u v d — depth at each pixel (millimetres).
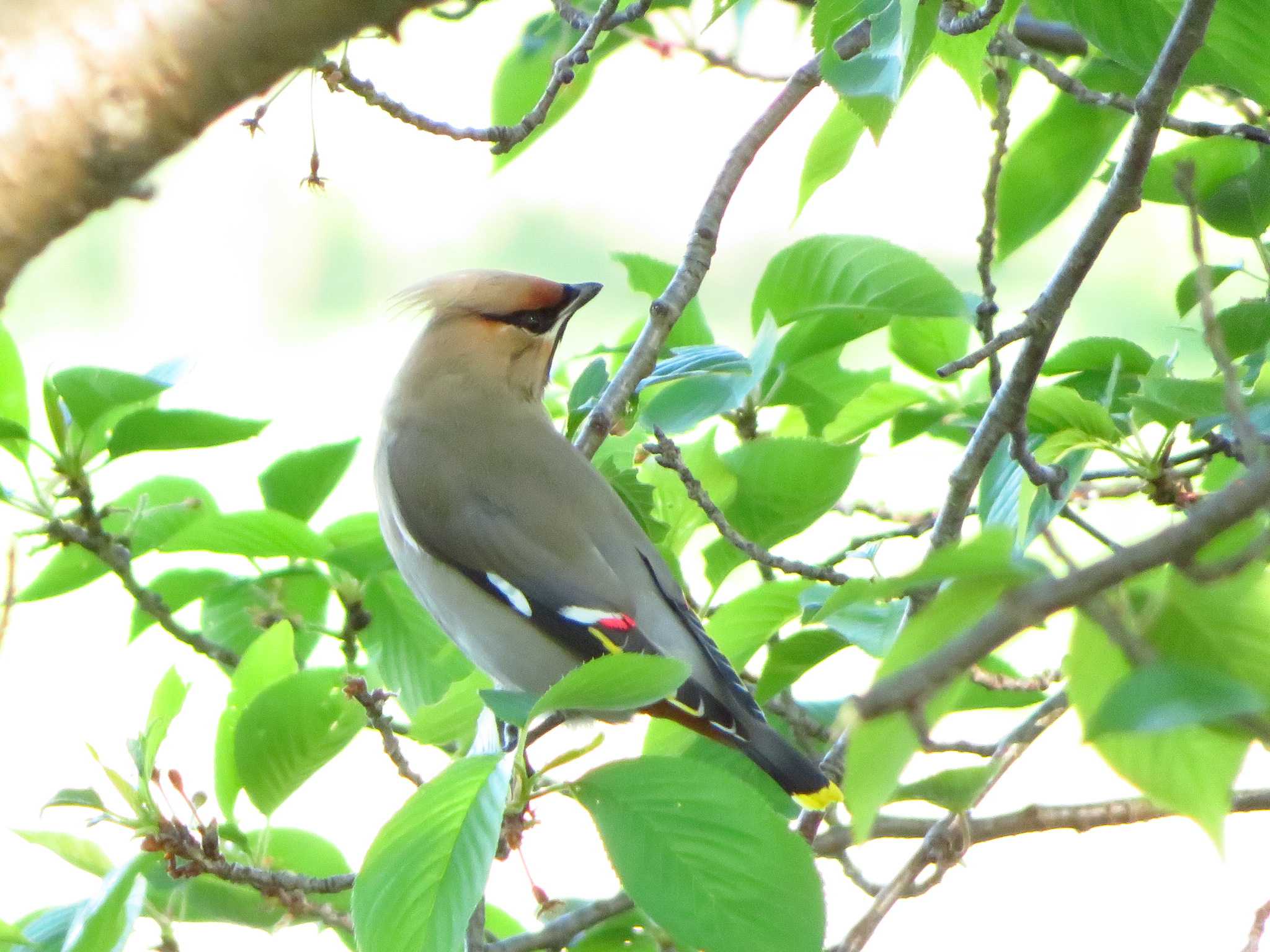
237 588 7727
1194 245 3752
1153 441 7273
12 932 5910
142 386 6945
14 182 2846
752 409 7984
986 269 6984
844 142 6027
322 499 7738
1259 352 6543
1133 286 14609
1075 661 3266
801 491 7207
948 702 3240
